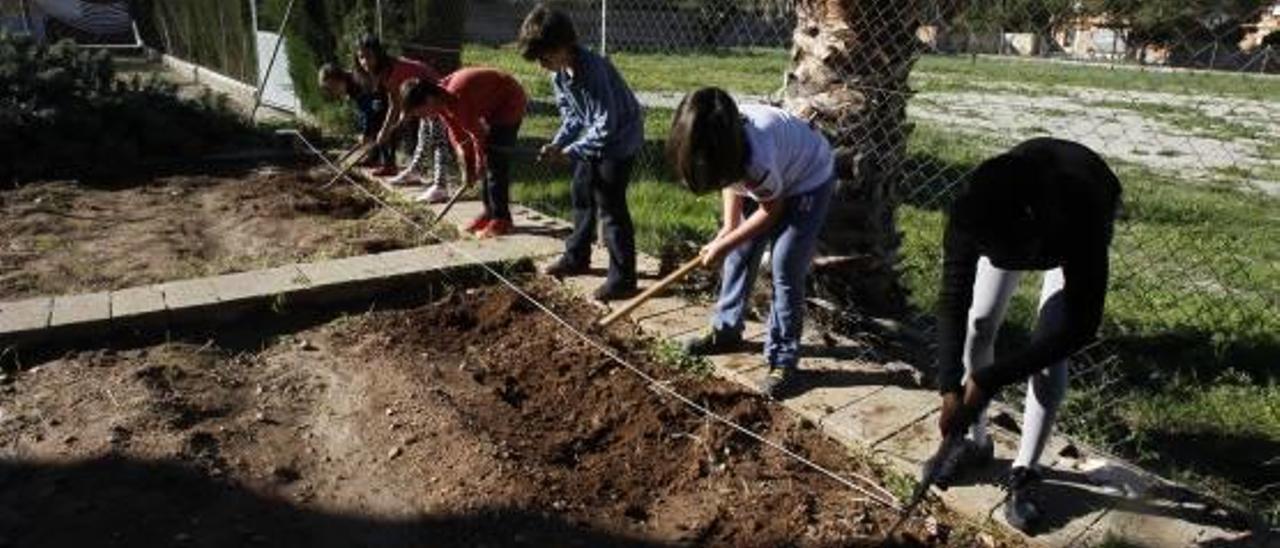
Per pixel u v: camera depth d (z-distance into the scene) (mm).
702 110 3199
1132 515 3291
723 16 8812
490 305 5242
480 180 6941
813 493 3533
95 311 4766
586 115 4953
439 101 5848
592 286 5406
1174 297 5652
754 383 4227
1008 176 2496
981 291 3197
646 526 3359
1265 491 3645
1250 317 5277
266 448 3779
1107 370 4641
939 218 7293
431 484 3555
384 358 4602
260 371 4461
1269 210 8516
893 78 4312
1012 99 15641
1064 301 2637
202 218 7082
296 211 7277
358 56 7742
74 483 3465
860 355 4496
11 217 6848
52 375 4305
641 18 18297
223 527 3268
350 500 3459
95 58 9297
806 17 4406
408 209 7223
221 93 12508
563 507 3438
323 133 10453
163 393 4148
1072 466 3623
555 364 4527
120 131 8758
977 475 3539
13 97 8352
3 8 20969
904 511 3318
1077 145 2766
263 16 12023
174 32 17578
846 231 4484
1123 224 7598
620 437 3928
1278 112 6785
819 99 4344
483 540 3242
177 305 4867
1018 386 4508
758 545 3248
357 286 5320
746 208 4254
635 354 4633
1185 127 13758
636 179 8445
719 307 4469
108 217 7012
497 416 4066
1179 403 4320
